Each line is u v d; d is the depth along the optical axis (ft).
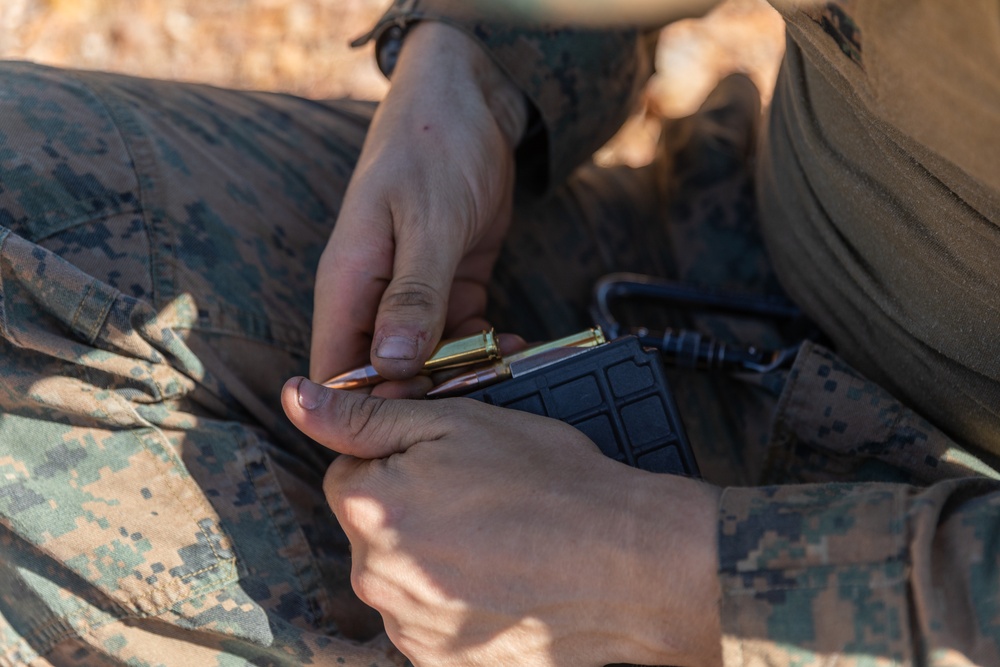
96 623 3.34
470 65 4.26
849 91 2.91
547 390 3.35
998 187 2.46
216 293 3.69
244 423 3.66
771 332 4.61
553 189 4.95
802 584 2.57
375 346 3.32
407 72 4.20
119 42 8.05
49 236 3.44
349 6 8.28
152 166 3.79
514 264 4.87
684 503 2.81
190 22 8.16
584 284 5.06
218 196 3.93
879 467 3.65
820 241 3.85
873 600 2.49
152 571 3.28
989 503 2.57
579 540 2.81
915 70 2.37
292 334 3.91
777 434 3.76
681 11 4.77
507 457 3.01
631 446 3.33
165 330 3.37
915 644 2.44
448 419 3.14
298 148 4.50
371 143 3.99
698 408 4.44
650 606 2.76
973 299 3.09
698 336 4.29
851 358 4.02
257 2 8.24
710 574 2.69
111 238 3.56
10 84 3.83
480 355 3.39
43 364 3.33
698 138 5.31
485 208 4.03
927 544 2.48
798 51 3.47
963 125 2.34
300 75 7.98
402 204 3.69
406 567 2.98
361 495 3.09
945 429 3.72
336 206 4.45
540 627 2.91
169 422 3.39
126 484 3.31
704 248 5.01
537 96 4.44
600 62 4.60
